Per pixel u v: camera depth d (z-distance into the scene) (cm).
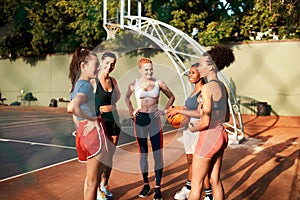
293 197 323
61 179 382
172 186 361
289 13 1130
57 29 1502
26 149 570
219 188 254
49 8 1473
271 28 1287
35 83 1584
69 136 721
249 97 1200
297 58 1140
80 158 241
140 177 391
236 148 590
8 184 361
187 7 1338
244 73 1205
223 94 235
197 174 239
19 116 1163
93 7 1362
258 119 1071
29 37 1612
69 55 1503
